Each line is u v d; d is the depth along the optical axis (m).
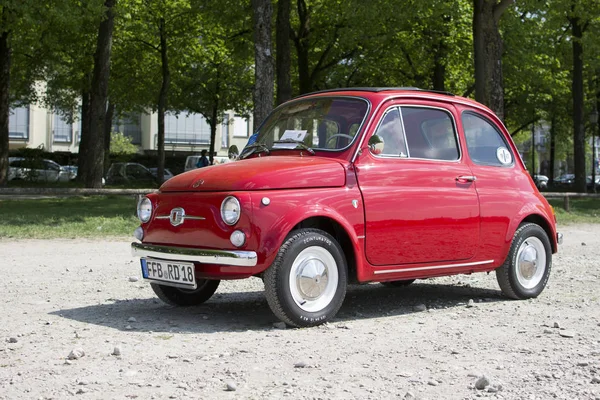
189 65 35.34
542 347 4.85
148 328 5.38
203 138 62.41
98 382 3.86
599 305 6.65
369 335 5.19
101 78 21.97
